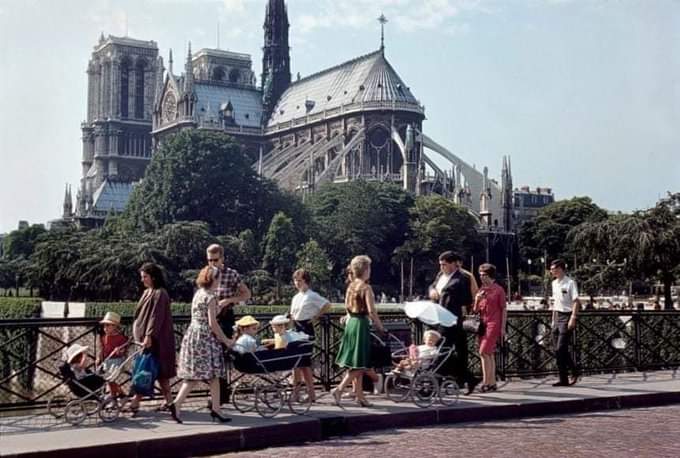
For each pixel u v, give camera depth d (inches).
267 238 5093.5
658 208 2234.3
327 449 607.5
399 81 7711.6
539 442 621.6
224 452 613.6
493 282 836.6
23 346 788.0
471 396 805.2
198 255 4372.5
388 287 6102.4
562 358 884.0
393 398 774.5
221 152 5408.5
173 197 5270.7
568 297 881.5
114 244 4421.8
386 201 6146.7
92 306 2920.8
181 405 685.9
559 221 6934.1
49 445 565.3
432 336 768.9
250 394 789.9
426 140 7445.9
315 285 4938.5
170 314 674.2
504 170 7440.9
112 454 571.2
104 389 686.5
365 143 7416.3
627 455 567.5
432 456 569.6
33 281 4694.9
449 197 7234.3
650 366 1063.6
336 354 873.5
